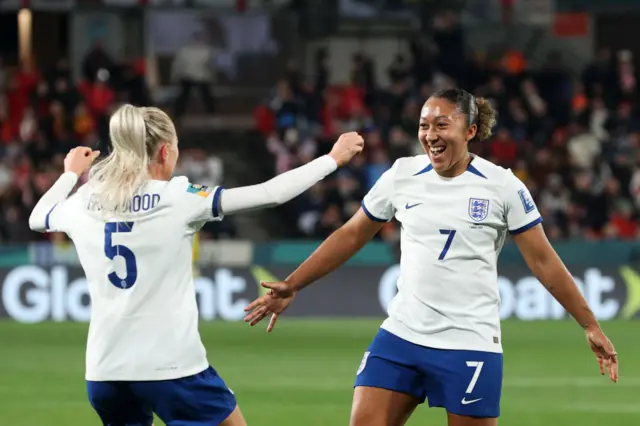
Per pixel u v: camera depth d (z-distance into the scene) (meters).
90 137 79.88
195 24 94.38
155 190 18.56
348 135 19.62
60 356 48.91
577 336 56.97
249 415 34.94
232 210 18.64
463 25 95.44
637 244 65.62
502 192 20.16
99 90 81.94
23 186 71.50
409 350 20.30
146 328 18.36
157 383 18.30
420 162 20.72
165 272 18.47
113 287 18.48
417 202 20.44
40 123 79.56
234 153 85.81
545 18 95.88
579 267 65.62
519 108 84.31
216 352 50.44
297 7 95.44
